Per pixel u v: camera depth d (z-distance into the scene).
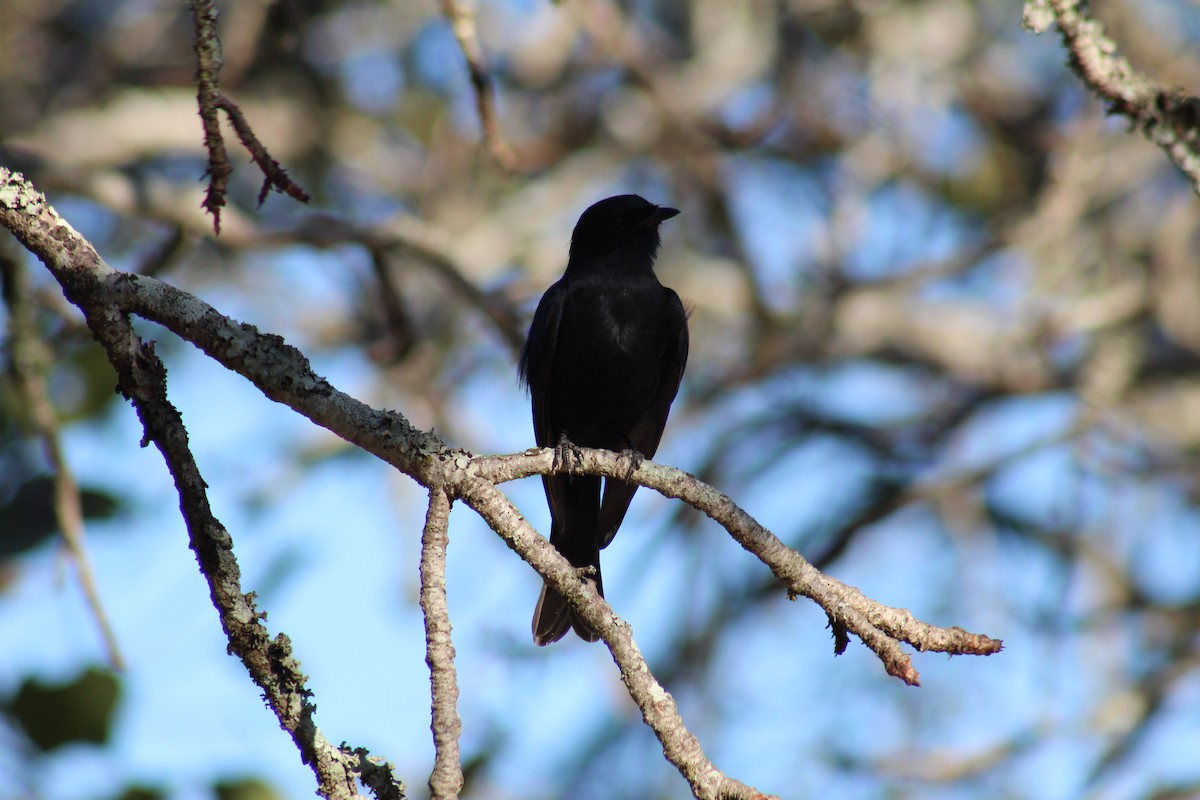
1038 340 15.12
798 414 15.66
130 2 15.31
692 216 15.63
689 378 15.49
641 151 15.08
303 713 4.58
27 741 7.05
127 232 14.55
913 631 4.97
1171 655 13.23
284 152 14.76
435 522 4.96
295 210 15.02
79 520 7.49
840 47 14.98
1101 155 13.66
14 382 8.80
